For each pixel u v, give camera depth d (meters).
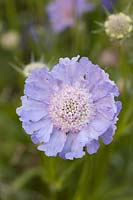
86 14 0.60
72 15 0.58
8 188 0.53
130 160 0.54
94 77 0.36
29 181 0.54
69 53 0.58
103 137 0.35
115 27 0.44
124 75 0.45
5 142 0.56
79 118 0.36
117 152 0.54
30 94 0.36
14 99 0.60
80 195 0.44
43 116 0.37
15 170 0.56
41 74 0.36
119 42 0.44
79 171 0.50
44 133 0.36
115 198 0.50
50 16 0.60
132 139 0.53
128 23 0.44
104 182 0.52
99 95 0.36
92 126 0.36
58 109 0.37
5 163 0.55
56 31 0.59
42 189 0.54
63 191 0.52
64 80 0.37
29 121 0.36
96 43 0.57
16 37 0.60
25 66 0.46
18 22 0.62
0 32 0.63
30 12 0.61
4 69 0.62
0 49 0.62
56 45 0.58
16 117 0.54
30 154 0.56
